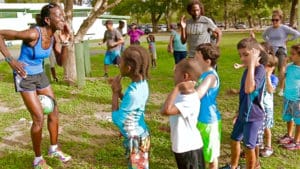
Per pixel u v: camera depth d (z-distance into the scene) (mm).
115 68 12039
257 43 3492
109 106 6898
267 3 37469
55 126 4398
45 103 4141
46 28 3934
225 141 5008
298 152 4605
